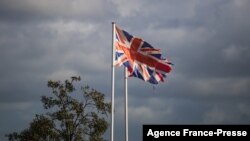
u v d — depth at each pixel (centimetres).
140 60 3641
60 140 6097
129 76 3619
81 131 6128
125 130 3528
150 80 3634
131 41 3638
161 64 3641
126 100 3572
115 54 3591
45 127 6025
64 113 6072
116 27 3619
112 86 3553
